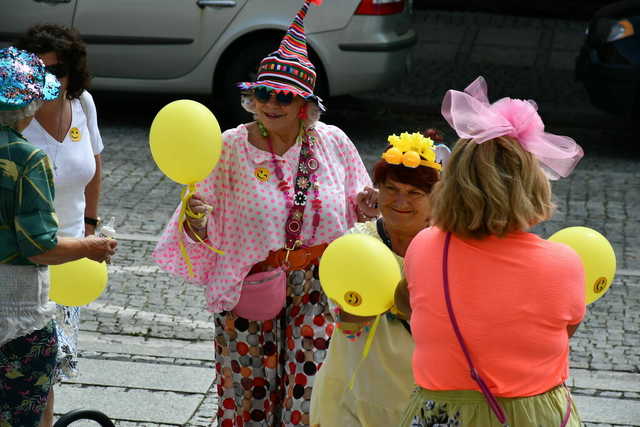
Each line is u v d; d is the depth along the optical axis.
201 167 7.30
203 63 19.34
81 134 8.83
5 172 6.72
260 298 7.88
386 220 6.95
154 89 19.62
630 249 14.74
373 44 18.92
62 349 8.49
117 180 17.00
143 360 11.02
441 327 5.52
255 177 7.87
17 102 6.72
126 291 12.91
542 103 22.91
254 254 7.89
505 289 5.43
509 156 5.46
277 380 8.38
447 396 5.57
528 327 5.42
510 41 28.19
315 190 7.97
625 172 18.52
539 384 5.48
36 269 7.07
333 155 8.20
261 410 8.39
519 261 5.46
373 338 7.09
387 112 22.34
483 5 31.06
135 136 19.56
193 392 10.30
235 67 19.42
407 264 5.86
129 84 19.67
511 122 5.50
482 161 5.44
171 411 9.89
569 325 5.87
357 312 6.75
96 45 19.41
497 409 5.41
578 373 11.02
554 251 5.54
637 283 13.53
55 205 8.70
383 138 20.33
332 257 6.68
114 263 13.72
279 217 7.86
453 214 5.51
